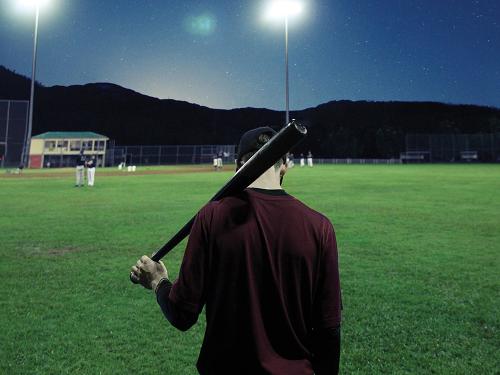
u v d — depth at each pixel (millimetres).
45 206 11828
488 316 3836
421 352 3156
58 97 138500
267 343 1232
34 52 35594
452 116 129250
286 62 29672
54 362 2994
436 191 16172
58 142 47594
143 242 7113
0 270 5355
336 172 31344
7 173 31234
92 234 7789
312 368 1285
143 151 57656
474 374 2836
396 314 3896
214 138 125625
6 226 8609
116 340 3361
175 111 155250
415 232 7980
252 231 1240
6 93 129250
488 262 5773
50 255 6172
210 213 1281
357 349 3213
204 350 1300
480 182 20719
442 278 5027
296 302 1241
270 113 159750
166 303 1327
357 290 4586
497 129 85312
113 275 5152
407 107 137375
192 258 1266
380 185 18984
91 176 19375
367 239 7328
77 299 4293
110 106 145250
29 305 4113
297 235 1242
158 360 3045
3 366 2928
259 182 1359
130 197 14367
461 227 8516
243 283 1237
